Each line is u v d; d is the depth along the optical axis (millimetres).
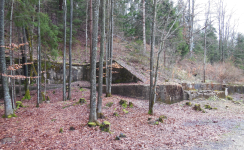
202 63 23453
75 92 15070
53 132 6207
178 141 5637
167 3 9117
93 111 6992
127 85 13703
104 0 7262
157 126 7199
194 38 9938
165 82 14328
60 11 20500
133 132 6473
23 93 14359
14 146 5023
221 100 14117
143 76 16312
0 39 7848
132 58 20312
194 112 10117
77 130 6391
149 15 9648
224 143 5453
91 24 10945
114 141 5492
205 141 5645
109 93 12578
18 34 11766
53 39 13445
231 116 9266
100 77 7953
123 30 24625
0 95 13508
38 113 9250
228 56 30031
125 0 26266
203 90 15352
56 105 10914
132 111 9594
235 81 21672
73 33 22797
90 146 5070
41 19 10508
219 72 20750
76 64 19797
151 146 5199
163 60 19375
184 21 9172
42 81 16656
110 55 13258
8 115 8383
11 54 10047
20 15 9492
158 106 11195
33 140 5465
